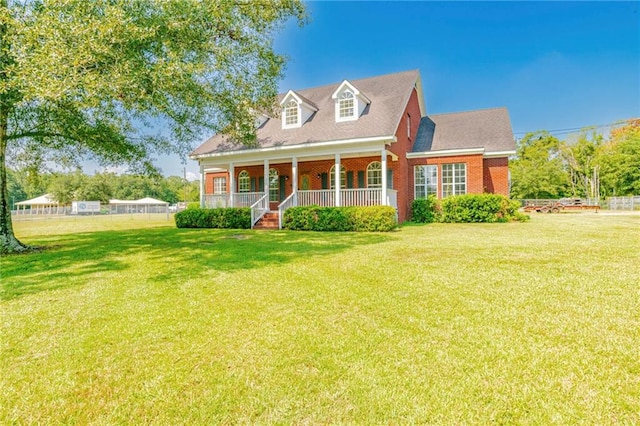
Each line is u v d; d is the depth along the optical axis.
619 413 1.98
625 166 35.12
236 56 8.95
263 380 2.42
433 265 5.84
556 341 2.88
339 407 2.11
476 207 14.87
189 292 4.62
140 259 7.23
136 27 6.13
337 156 13.77
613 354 2.64
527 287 4.39
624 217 17.91
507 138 16.12
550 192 37.34
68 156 11.48
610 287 4.29
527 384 2.29
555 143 41.09
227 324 3.46
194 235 12.04
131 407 2.17
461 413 2.02
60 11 6.04
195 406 2.15
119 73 6.23
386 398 2.18
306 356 2.75
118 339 3.16
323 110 16.39
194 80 8.21
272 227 14.41
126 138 10.84
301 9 9.59
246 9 8.74
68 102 7.28
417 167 16.64
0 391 2.36
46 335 3.28
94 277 5.63
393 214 12.29
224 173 20.83
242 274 5.60
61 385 2.43
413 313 3.62
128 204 58.00
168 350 2.93
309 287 4.73
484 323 3.29
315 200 15.18
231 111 10.43
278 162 17.14
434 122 18.84
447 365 2.56
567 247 7.30
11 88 6.60
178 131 10.55
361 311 3.73
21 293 4.73
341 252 7.51
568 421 1.92
